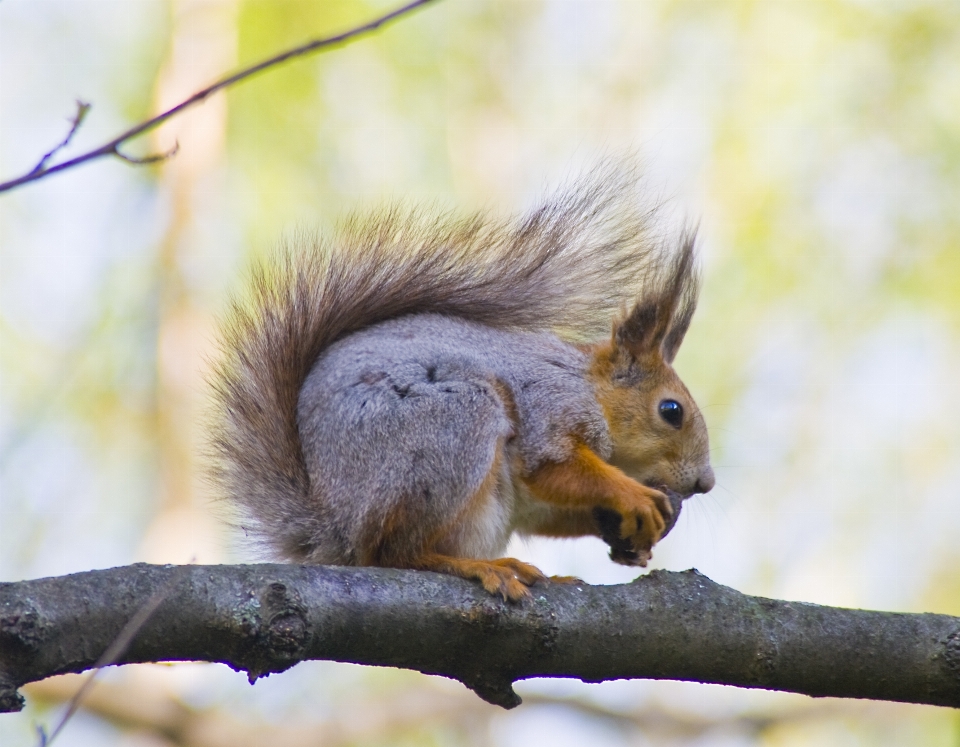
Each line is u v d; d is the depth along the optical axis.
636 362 9.12
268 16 14.58
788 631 6.26
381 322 8.20
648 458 9.05
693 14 15.47
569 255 8.84
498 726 13.73
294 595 5.72
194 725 13.09
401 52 15.01
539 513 8.63
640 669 6.21
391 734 13.46
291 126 14.43
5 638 5.18
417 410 7.30
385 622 5.93
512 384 8.16
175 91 14.33
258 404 7.74
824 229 14.30
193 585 5.58
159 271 13.97
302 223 13.74
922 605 12.87
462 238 8.66
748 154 14.53
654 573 6.49
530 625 6.11
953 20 14.70
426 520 7.09
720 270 14.16
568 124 15.38
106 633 5.38
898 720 13.22
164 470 13.49
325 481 7.30
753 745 13.67
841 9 14.94
